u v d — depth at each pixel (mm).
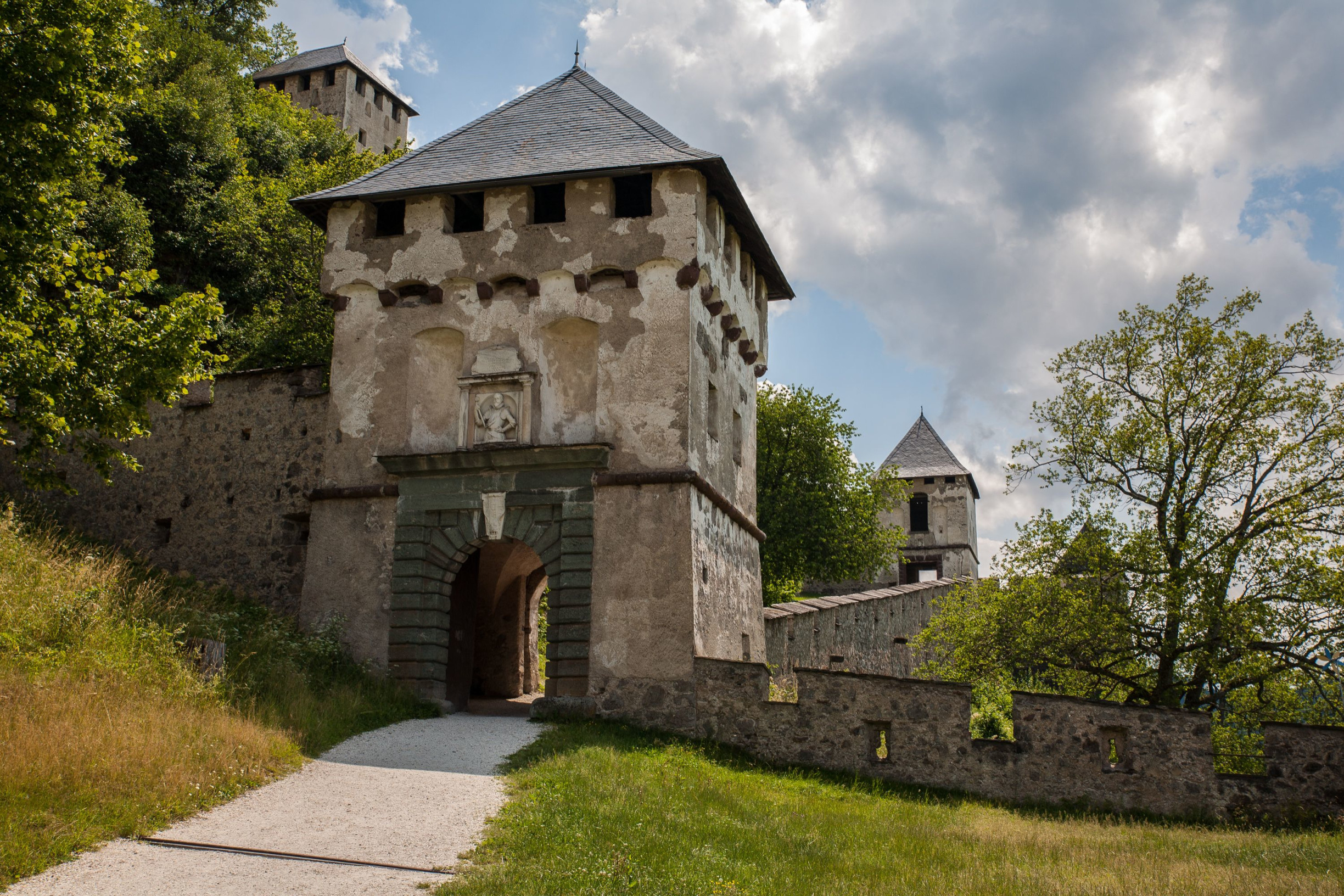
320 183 37938
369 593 19438
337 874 8938
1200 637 20203
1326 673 19625
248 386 23266
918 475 59219
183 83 37969
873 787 16594
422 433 20125
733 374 23000
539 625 31219
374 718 16391
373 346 20609
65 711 11297
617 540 18500
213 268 36406
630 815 11227
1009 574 21938
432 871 9164
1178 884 10242
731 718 17578
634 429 18969
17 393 14242
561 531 18719
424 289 20781
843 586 54438
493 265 20094
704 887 8992
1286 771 16250
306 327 32656
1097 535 21188
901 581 58406
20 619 13438
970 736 17125
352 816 10750
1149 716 16844
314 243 36406
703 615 18812
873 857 10883
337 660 18578
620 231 19703
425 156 22094
